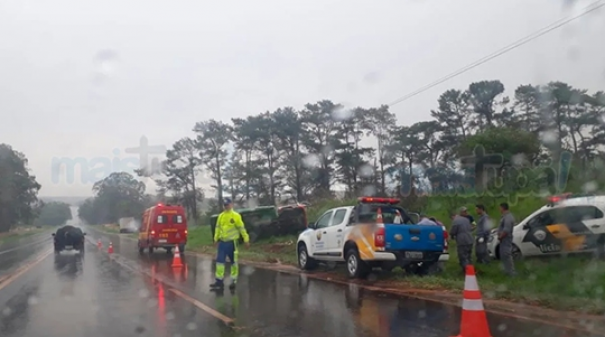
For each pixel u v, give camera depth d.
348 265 14.02
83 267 19.75
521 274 12.58
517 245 14.30
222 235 12.77
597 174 20.77
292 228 26.25
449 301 10.40
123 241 46.03
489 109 34.16
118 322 8.94
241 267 18.72
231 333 7.94
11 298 12.05
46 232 96.75
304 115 41.78
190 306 10.31
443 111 34.91
